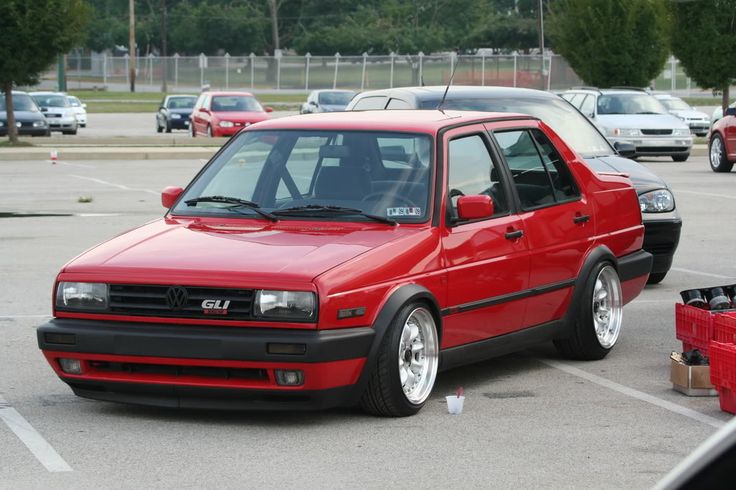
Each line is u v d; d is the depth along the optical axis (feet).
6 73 131.03
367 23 384.27
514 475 22.22
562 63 244.22
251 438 24.84
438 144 28.66
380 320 25.54
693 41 149.59
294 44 383.65
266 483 21.71
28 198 79.61
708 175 101.65
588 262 32.45
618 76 171.94
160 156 124.16
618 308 33.86
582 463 23.04
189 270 25.39
